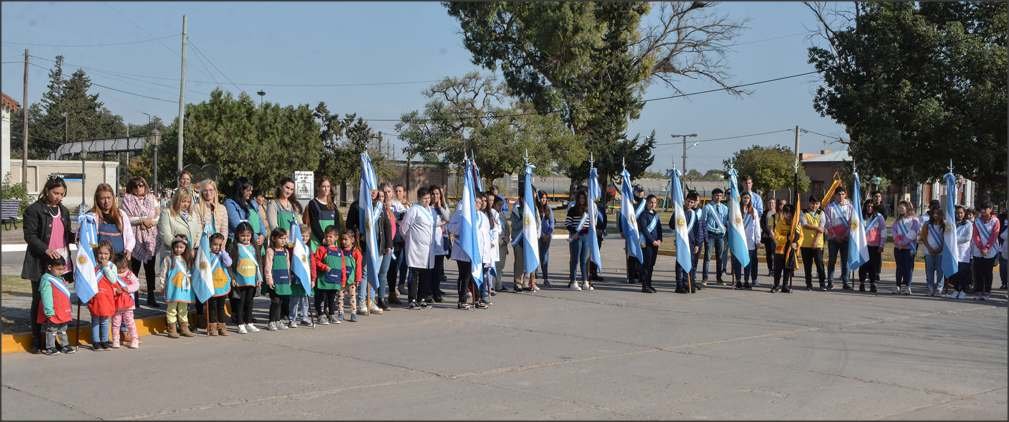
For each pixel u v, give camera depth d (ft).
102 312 34.63
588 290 56.49
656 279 64.18
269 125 168.35
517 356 33.78
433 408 25.54
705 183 263.49
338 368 31.35
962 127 97.35
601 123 171.53
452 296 53.31
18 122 248.52
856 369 31.55
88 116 308.60
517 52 174.60
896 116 101.35
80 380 29.19
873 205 58.13
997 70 96.27
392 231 46.65
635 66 167.32
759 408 25.64
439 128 184.44
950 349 35.88
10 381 28.99
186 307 38.37
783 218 56.18
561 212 206.08
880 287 60.90
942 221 55.52
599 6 164.55
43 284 33.30
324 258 41.34
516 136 177.27
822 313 46.68
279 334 39.14
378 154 221.66
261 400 26.43
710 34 161.58
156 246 43.06
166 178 164.04
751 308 48.47
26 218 33.88
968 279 54.75
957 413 25.38
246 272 38.78
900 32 99.04
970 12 101.09
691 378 29.84
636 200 58.29
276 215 41.57
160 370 30.91
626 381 29.35
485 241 48.19
